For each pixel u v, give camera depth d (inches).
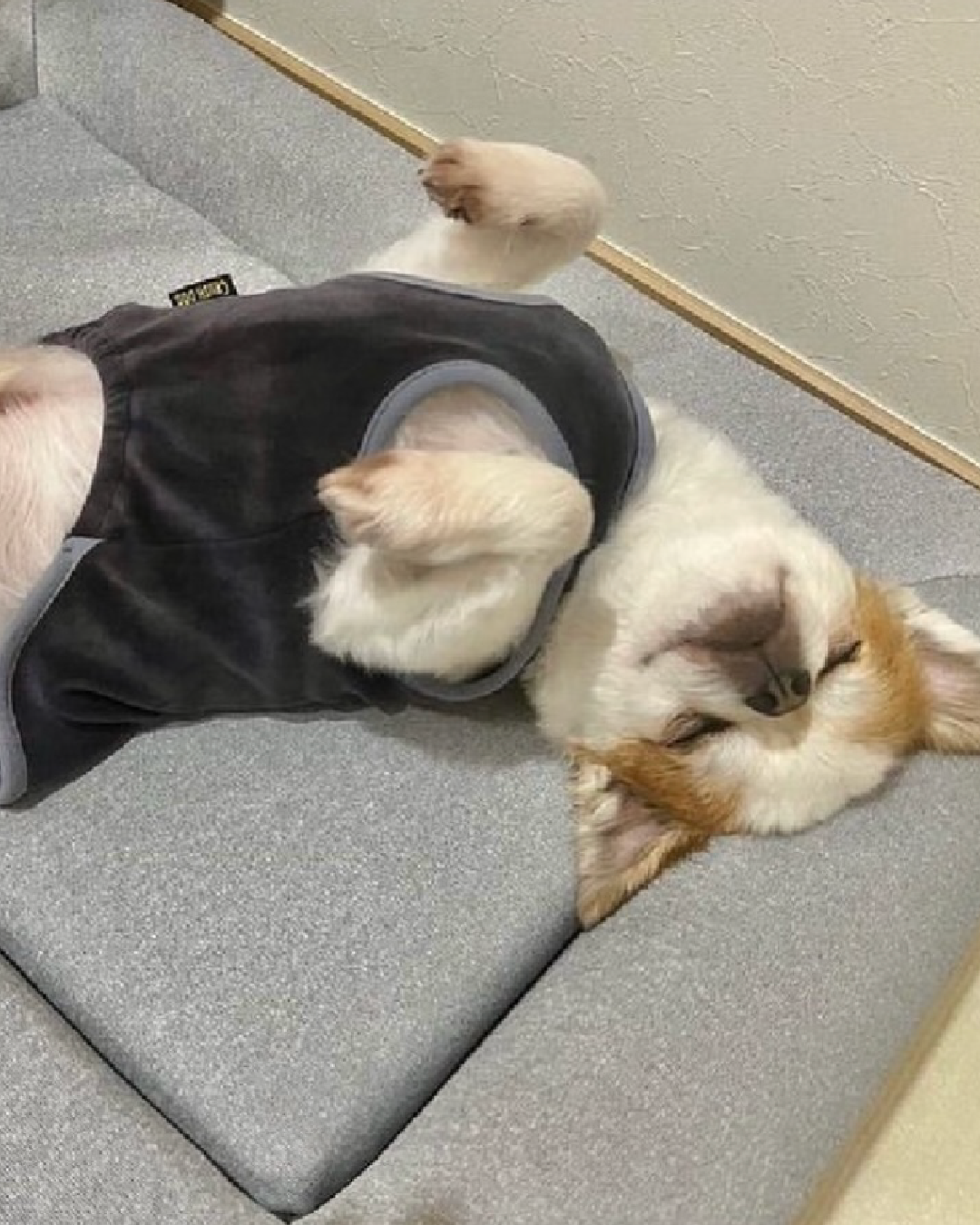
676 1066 16.6
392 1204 15.5
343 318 16.7
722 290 24.6
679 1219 15.7
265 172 24.0
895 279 22.5
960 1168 20.1
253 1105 16.3
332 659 17.3
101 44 25.0
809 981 17.2
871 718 17.3
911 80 20.4
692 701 16.7
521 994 17.8
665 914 17.7
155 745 18.5
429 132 26.6
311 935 17.3
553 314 18.2
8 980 17.0
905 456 22.1
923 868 18.0
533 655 17.9
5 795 17.6
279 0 27.0
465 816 18.2
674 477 17.9
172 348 16.9
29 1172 15.6
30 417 17.4
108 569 16.6
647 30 22.5
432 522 15.2
